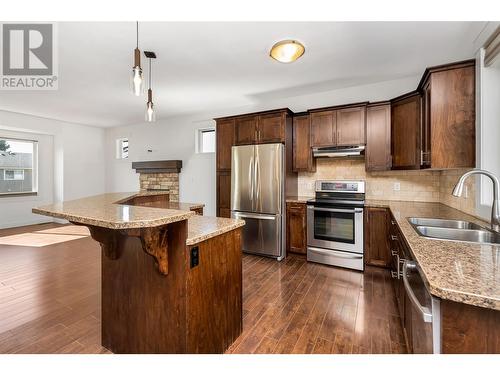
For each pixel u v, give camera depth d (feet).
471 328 2.66
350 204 10.53
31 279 9.48
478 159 6.53
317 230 11.20
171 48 8.33
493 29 6.29
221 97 13.78
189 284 4.53
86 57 9.00
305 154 12.50
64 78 10.96
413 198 11.03
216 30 7.28
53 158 20.22
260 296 8.20
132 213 4.13
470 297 2.52
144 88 12.17
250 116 12.76
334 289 8.66
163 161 18.51
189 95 13.41
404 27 7.12
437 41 7.90
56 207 4.94
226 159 13.62
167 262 4.55
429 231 6.15
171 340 4.67
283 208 11.84
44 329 6.45
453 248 4.09
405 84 11.14
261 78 11.04
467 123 6.75
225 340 5.55
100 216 3.84
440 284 2.75
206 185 17.56
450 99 6.90
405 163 9.84
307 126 12.41
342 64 9.65
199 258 4.77
